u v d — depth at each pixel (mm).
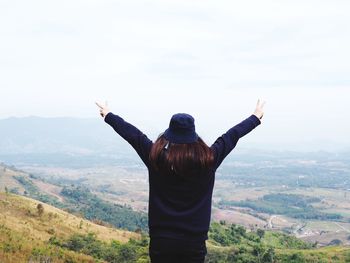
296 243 117312
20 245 38875
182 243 3916
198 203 3979
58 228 67688
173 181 3922
